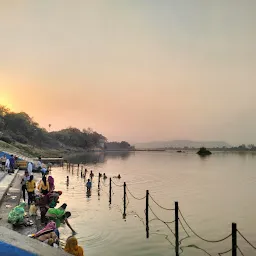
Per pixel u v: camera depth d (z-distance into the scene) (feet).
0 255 12.44
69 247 30.50
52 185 56.13
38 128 542.57
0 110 470.39
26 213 52.75
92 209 74.74
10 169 111.45
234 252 35.27
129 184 136.15
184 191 117.08
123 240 50.49
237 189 125.59
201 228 61.77
